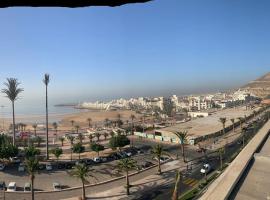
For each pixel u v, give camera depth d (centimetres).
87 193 7306
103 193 7306
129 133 17550
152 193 7225
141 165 9538
